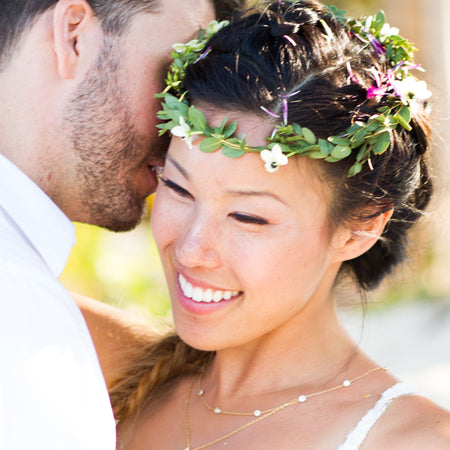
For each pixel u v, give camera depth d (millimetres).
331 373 2027
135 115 2107
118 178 2170
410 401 1868
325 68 1822
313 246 1878
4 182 1865
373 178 1869
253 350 2064
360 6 6738
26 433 1576
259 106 1788
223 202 1824
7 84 1945
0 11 1902
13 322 1620
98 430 1728
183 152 1843
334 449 1838
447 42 7195
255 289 1865
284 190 1800
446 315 6066
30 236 1871
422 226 2357
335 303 2170
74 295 2592
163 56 2105
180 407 2207
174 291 2018
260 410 2020
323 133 1794
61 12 1941
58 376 1653
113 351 2469
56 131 2016
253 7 2045
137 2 2043
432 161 2186
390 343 5695
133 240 5117
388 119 1806
